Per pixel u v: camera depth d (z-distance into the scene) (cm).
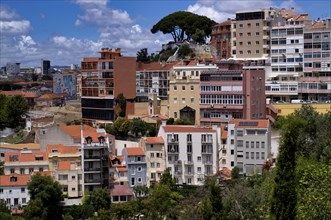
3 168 13950
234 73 16075
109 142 14638
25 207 12169
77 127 15525
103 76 19112
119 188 13162
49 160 13788
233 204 7206
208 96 16500
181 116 17162
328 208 5428
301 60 18550
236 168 13300
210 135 13975
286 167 5353
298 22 18950
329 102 16612
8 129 19912
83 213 12119
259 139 13675
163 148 13962
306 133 10531
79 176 13425
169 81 18350
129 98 19125
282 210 5319
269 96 18362
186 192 12812
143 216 11575
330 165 6191
